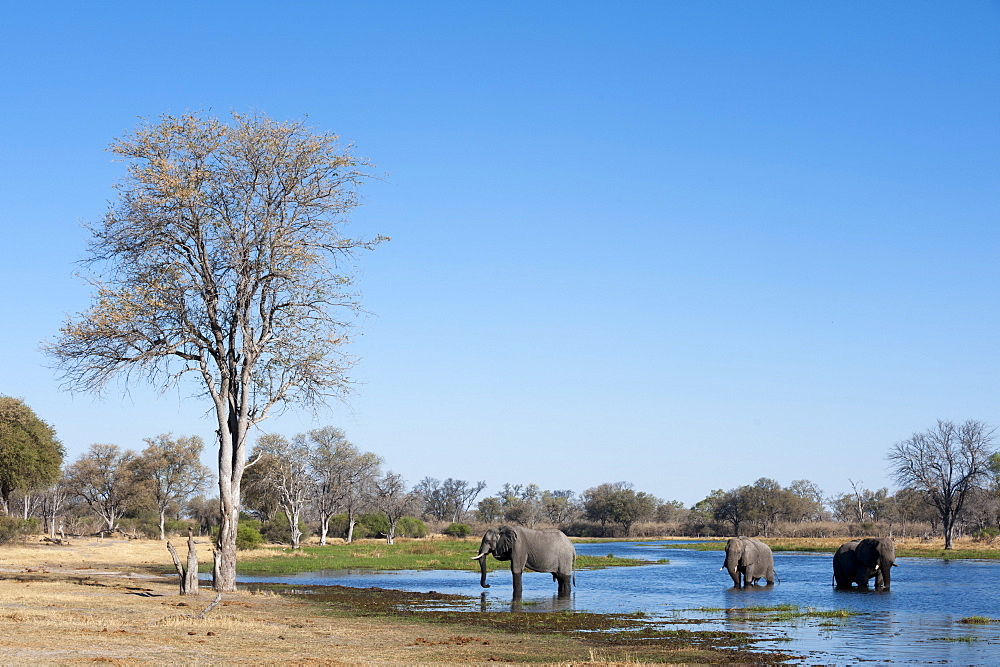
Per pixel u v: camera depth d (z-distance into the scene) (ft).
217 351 108.37
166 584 119.85
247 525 296.71
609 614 92.07
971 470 308.81
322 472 295.48
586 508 590.55
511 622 83.71
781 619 88.43
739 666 59.41
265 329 110.73
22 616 73.05
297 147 110.11
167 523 384.47
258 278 108.68
